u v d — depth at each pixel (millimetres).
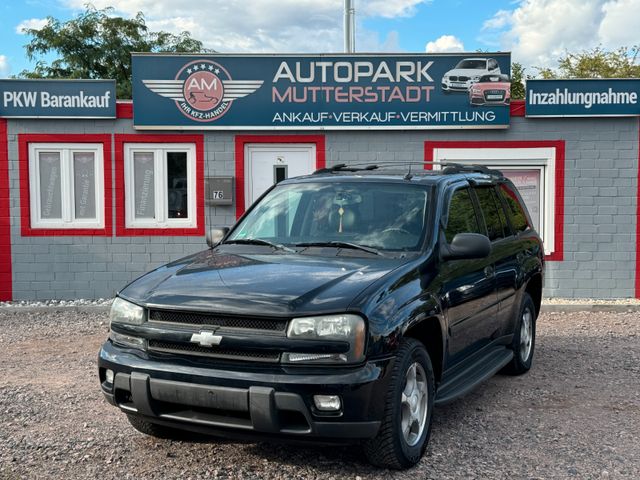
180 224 12055
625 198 11883
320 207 5770
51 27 32438
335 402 4152
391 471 4680
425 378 4828
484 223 6453
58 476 4605
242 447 5129
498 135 11945
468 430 5617
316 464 4801
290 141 12000
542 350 8617
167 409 4523
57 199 11992
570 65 28531
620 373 7496
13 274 11906
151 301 4578
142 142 11938
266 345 4223
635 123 11805
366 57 11797
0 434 5426
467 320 5629
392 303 4488
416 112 11867
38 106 11727
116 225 11945
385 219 5523
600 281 11977
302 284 4492
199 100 11844
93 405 6195
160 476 4609
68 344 8922
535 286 7828
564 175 11898
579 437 5469
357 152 12031
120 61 32875
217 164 12000
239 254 5355
